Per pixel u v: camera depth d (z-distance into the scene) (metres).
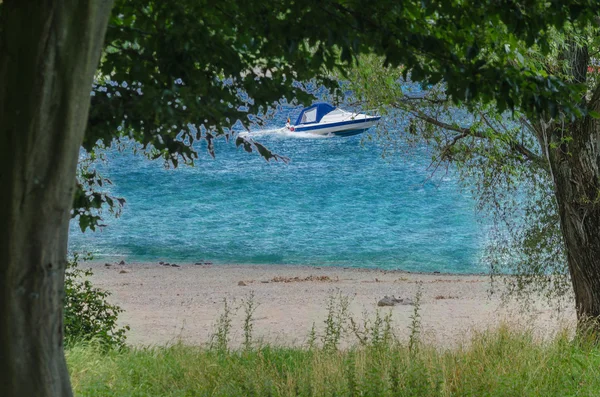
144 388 32.34
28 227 13.98
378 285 87.06
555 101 24.55
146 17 23.47
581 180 43.16
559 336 39.69
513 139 48.69
